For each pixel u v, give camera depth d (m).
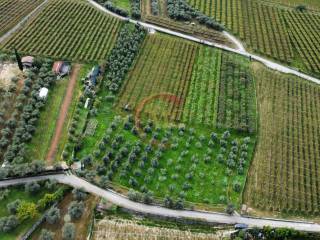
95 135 107.44
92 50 132.00
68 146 102.75
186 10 156.75
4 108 109.25
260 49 142.00
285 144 110.94
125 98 118.12
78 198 91.50
